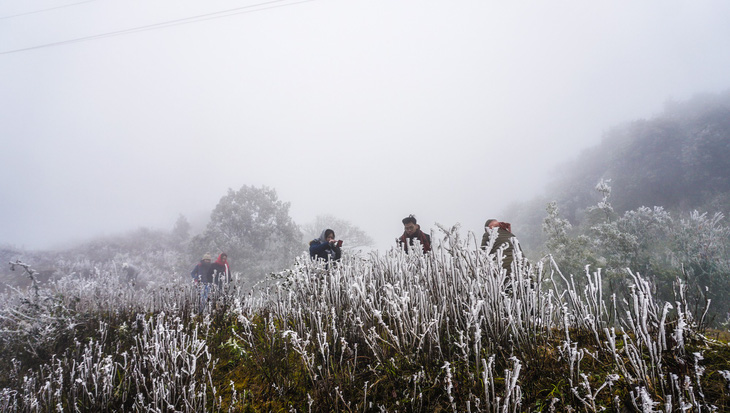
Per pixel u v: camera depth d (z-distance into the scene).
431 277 2.38
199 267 6.88
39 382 2.56
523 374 1.64
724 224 9.08
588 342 1.86
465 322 2.06
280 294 3.01
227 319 3.12
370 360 1.99
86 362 2.31
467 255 2.30
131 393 2.12
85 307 4.05
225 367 2.35
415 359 1.86
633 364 1.38
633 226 8.77
